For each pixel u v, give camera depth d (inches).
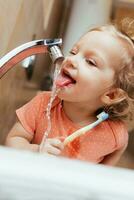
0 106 32.4
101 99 26.5
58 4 71.2
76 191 10.1
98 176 10.4
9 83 35.5
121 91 26.6
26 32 40.3
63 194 10.1
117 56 25.4
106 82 25.7
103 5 63.9
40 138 26.9
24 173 10.2
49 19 60.5
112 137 27.9
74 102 26.3
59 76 24.9
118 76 26.0
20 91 42.9
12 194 10.1
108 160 29.6
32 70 48.3
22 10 35.8
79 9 64.2
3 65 22.4
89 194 10.1
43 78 59.7
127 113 28.4
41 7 49.5
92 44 25.3
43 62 60.1
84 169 10.5
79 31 62.6
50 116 27.1
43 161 10.5
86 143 27.0
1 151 10.6
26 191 10.2
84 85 25.1
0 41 27.9
